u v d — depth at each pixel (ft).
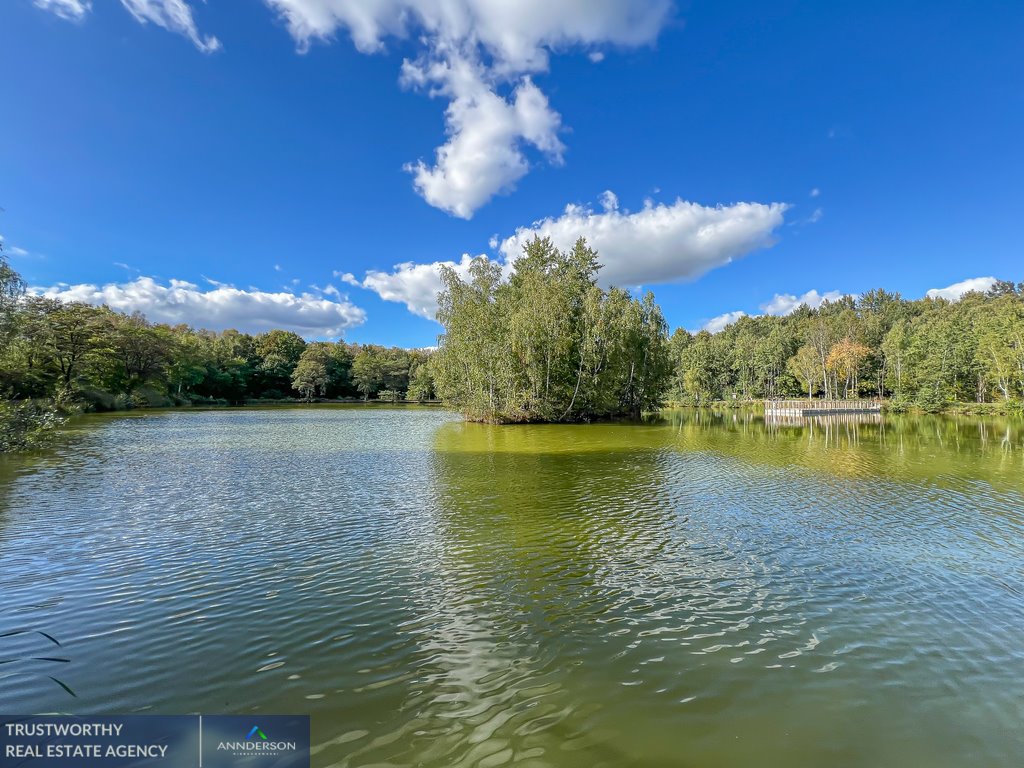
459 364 152.76
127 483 54.34
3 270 81.00
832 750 14.57
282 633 21.38
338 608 23.89
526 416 146.20
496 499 47.09
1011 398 178.91
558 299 146.61
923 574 28.84
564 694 17.21
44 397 150.61
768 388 312.50
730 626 22.40
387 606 24.14
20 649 20.06
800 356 282.56
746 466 67.15
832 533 36.58
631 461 71.56
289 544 33.50
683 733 15.23
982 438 102.63
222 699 16.81
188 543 33.63
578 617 23.13
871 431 122.21
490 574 28.35
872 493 49.98
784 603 24.88
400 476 59.21
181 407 231.71
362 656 19.57
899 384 226.79
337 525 38.11
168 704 16.57
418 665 18.97
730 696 17.19
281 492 50.06
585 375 147.33
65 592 25.63
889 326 314.76
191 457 74.33
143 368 223.71
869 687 17.84
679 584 27.17
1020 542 34.55
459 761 13.91
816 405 202.18
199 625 22.09
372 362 349.00
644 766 13.79
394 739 14.80
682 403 290.56
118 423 136.98
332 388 350.84
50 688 17.46
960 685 18.06
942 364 200.54
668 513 42.01
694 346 303.27
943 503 45.91
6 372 128.16
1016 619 23.30
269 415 189.98
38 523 38.40
